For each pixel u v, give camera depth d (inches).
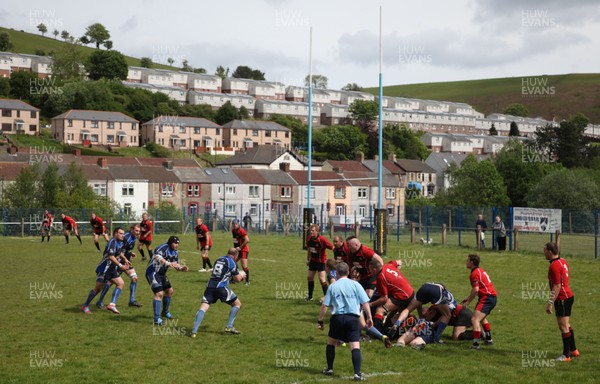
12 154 3767.2
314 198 3924.7
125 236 750.5
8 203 2331.4
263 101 7386.8
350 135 6323.8
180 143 5900.6
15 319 669.9
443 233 1733.5
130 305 752.3
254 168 4175.7
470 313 591.8
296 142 6658.5
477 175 3602.4
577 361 519.5
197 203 3609.7
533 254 1475.1
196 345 566.6
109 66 7249.0
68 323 652.7
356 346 470.6
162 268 652.1
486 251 1553.9
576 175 3161.9
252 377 469.1
